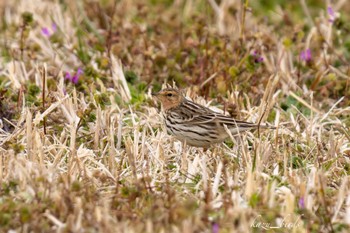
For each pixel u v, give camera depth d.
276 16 20.66
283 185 12.45
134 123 14.59
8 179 12.25
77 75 16.14
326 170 13.12
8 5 20.42
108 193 12.01
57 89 15.59
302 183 11.78
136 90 16.53
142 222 10.99
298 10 21.52
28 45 17.75
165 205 11.37
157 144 13.77
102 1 20.89
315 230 11.21
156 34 18.78
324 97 16.41
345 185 12.08
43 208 11.20
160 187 12.08
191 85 16.44
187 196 12.04
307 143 14.24
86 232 10.68
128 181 12.37
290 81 16.58
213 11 20.72
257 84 16.41
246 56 16.59
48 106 15.02
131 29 18.19
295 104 16.03
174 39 18.41
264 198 11.58
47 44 17.84
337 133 14.91
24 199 11.60
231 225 10.95
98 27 19.27
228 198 11.62
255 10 20.95
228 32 18.92
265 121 14.81
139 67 17.14
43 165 12.68
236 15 19.34
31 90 15.66
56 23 18.70
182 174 12.81
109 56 17.11
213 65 16.69
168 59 17.16
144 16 19.16
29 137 13.45
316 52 18.06
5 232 10.89
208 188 11.66
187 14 20.42
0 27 19.53
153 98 15.53
